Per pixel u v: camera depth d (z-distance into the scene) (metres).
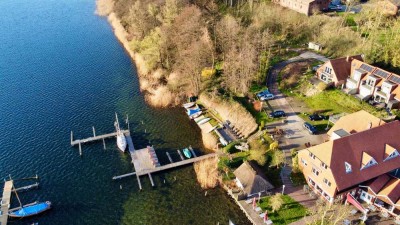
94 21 175.50
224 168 78.06
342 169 65.75
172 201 72.88
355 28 126.50
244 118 90.50
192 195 74.00
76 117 100.00
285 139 83.19
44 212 70.88
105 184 77.38
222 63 114.19
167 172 80.25
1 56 138.88
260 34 117.50
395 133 72.12
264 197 70.25
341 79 97.50
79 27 167.75
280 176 74.56
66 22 175.12
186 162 81.94
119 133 89.88
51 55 138.88
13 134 93.31
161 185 76.81
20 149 87.94
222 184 75.44
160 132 93.50
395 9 128.62
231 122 92.56
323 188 67.94
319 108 93.44
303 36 127.62
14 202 73.12
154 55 116.94
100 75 123.00
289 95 99.44
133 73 123.44
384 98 89.44
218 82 106.31
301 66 110.88
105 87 115.38
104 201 73.38
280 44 124.44
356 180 66.06
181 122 97.25
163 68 118.50
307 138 83.19
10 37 157.88
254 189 70.12
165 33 116.19
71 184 77.50
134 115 100.69
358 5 147.50
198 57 104.81
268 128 86.88
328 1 142.12
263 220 65.44
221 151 83.50
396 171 71.31
